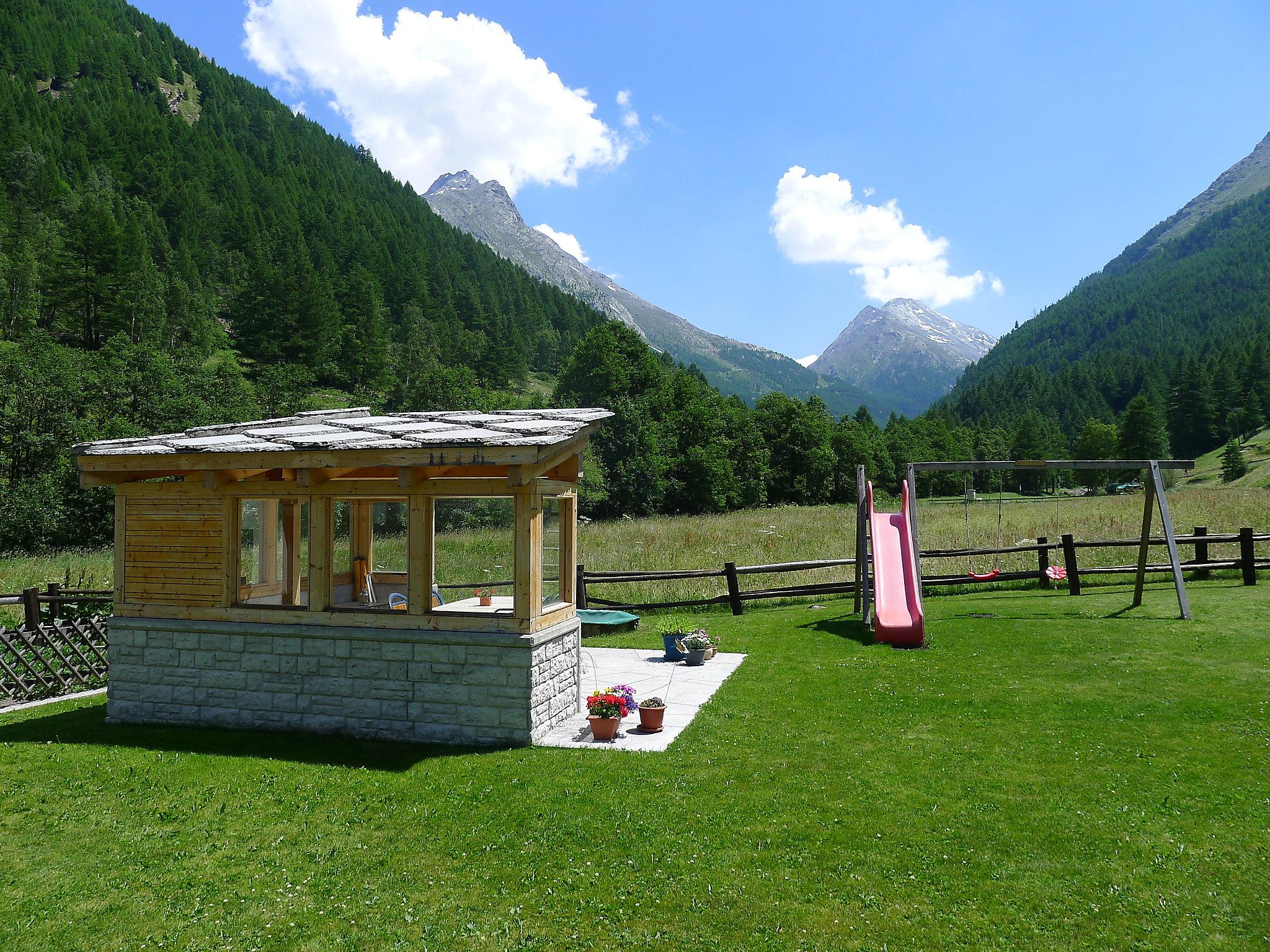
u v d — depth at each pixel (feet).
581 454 31.17
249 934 15.34
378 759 24.94
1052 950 14.02
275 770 23.95
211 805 21.47
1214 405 385.09
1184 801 19.79
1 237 272.51
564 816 20.18
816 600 53.16
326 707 27.61
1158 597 47.39
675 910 15.74
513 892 16.67
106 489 122.01
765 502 222.89
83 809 21.36
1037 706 28.19
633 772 23.18
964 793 20.81
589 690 32.65
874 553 43.98
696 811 20.27
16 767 24.66
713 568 62.03
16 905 16.61
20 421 124.88
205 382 165.89
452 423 30.32
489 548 27.84
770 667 35.63
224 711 28.66
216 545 28.96
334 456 26.16
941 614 45.80
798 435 238.89
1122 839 17.95
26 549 113.80
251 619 28.50
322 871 17.76
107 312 255.29
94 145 410.31
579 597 49.52
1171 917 14.88
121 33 596.29
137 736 27.73
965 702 29.01
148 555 29.71
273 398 212.23
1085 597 48.75
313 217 463.01
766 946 14.43
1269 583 49.55
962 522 89.20
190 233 385.70
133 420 141.08
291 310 307.37
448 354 372.79
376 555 29.89
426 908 16.12
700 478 195.52
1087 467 44.09
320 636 27.55
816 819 19.57
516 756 24.79
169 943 15.14
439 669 26.58
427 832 19.56
